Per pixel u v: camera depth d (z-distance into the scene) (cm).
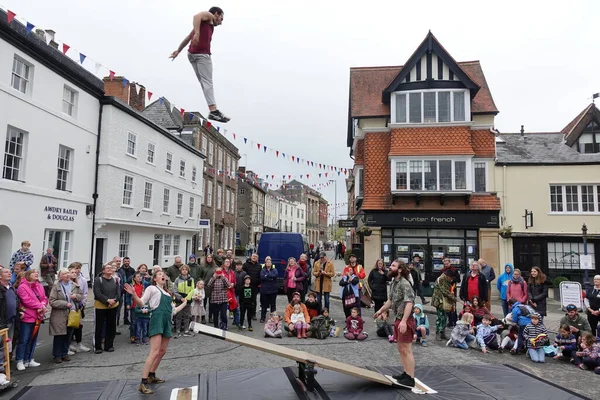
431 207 1883
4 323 671
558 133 2127
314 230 8619
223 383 624
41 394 581
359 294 1070
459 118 1894
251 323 1095
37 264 1334
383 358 795
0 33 1168
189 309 1001
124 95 2198
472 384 634
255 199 5119
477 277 984
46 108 1376
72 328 766
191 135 2864
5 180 1200
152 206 2131
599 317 865
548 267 1808
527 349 828
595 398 605
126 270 1084
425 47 1920
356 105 2066
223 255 1304
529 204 1853
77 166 1566
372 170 1980
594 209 1819
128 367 721
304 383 625
